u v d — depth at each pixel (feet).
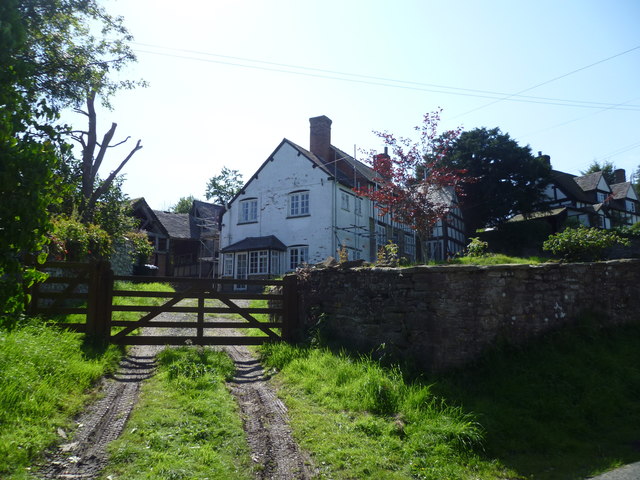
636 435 16.70
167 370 20.89
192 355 23.11
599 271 26.71
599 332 24.81
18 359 16.49
